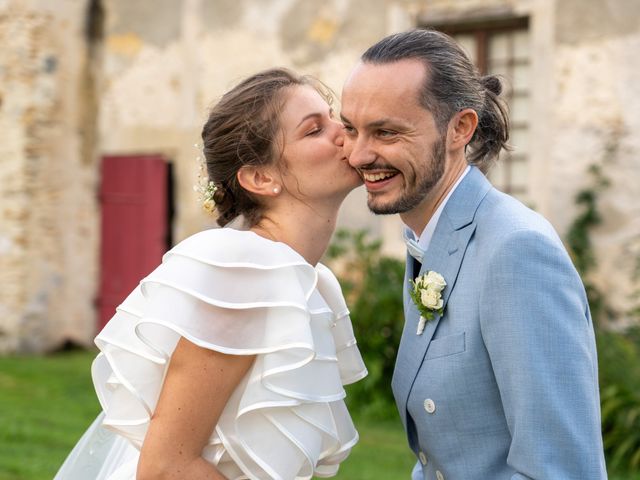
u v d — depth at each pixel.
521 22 7.25
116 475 2.27
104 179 8.96
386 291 6.39
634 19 6.70
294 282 2.10
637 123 6.68
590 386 1.94
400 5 7.59
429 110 2.08
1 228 8.32
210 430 2.05
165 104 8.70
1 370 7.36
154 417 2.04
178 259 2.10
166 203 8.91
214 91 8.44
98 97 8.95
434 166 2.10
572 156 6.91
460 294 2.10
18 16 8.28
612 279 6.67
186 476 2.01
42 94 8.34
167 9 8.67
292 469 2.09
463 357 2.06
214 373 2.03
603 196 6.76
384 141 2.09
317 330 2.18
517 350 1.94
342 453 2.31
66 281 8.70
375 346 6.28
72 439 5.25
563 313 1.96
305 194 2.25
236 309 2.06
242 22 8.30
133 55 8.84
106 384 2.24
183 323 2.01
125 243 8.92
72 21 8.61
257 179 2.27
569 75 6.93
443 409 2.09
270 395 2.05
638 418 5.12
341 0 7.84
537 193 7.06
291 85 2.28
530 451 1.90
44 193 8.42
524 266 1.97
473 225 2.13
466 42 7.50
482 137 2.35
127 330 2.14
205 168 2.39
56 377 7.20
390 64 2.08
